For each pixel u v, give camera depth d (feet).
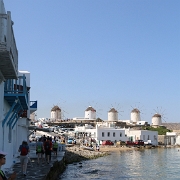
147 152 275.18
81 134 374.84
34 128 165.78
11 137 94.17
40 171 77.71
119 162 177.37
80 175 119.55
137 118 617.62
